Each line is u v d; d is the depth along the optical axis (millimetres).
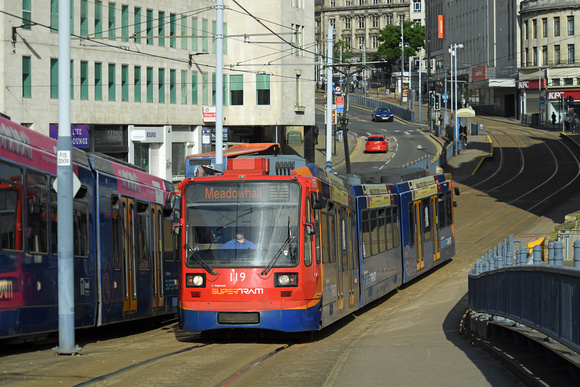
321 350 17125
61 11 16406
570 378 11438
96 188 19062
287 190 18703
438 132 112125
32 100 56062
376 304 28375
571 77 123562
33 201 15883
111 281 19688
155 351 16891
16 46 54594
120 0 64250
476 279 20906
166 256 24328
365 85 194750
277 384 12688
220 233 18562
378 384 12367
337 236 21766
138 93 67188
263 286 18109
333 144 103312
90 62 61312
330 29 57094
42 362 14680
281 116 81562
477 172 79062
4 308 14602
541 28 126875
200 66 75688
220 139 31922
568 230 32375
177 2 71438
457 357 15195
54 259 16812
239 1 80750
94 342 19688
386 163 86688
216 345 18344
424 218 34156
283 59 81625
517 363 13109
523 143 99500
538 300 13250
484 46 151375
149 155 69375
